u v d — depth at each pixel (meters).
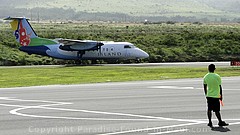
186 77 123.31
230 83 104.12
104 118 57.19
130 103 71.44
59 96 81.44
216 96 51.22
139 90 91.00
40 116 58.78
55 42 184.50
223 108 65.12
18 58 198.38
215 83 51.56
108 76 129.00
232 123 53.00
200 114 60.03
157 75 130.25
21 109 65.12
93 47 182.25
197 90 90.19
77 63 192.88
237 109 64.25
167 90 90.50
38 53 184.25
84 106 68.19
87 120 55.72
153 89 92.62
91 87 98.19
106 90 91.50
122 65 178.12
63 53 183.62
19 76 130.50
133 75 131.25
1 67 171.25
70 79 120.38
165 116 58.53
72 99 76.94
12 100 75.69
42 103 71.75
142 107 66.94
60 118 57.22
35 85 104.75
